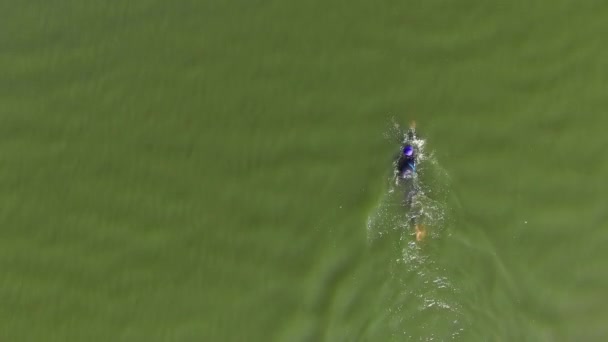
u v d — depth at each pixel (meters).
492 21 17.19
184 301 16.72
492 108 16.73
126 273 17.06
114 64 18.20
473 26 17.20
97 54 18.31
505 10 17.22
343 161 16.95
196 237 17.05
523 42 17.00
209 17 18.12
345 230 16.55
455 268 16.06
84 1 18.55
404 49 17.30
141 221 17.30
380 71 17.28
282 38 17.80
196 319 16.58
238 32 17.98
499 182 16.38
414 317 15.93
